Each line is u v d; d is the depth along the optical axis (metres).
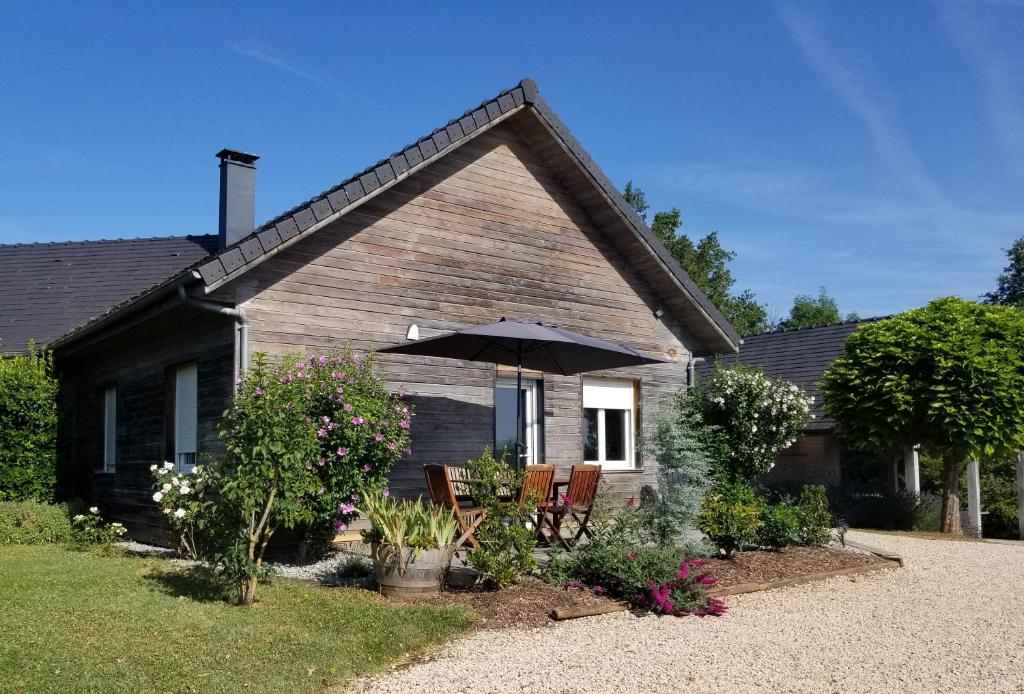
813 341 22.66
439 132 11.97
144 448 13.05
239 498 7.76
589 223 14.38
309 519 8.84
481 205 13.00
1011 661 7.11
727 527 10.79
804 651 7.20
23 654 6.06
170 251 20.11
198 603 7.77
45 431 14.55
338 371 10.25
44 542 12.54
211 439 11.03
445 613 7.68
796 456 20.17
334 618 7.45
